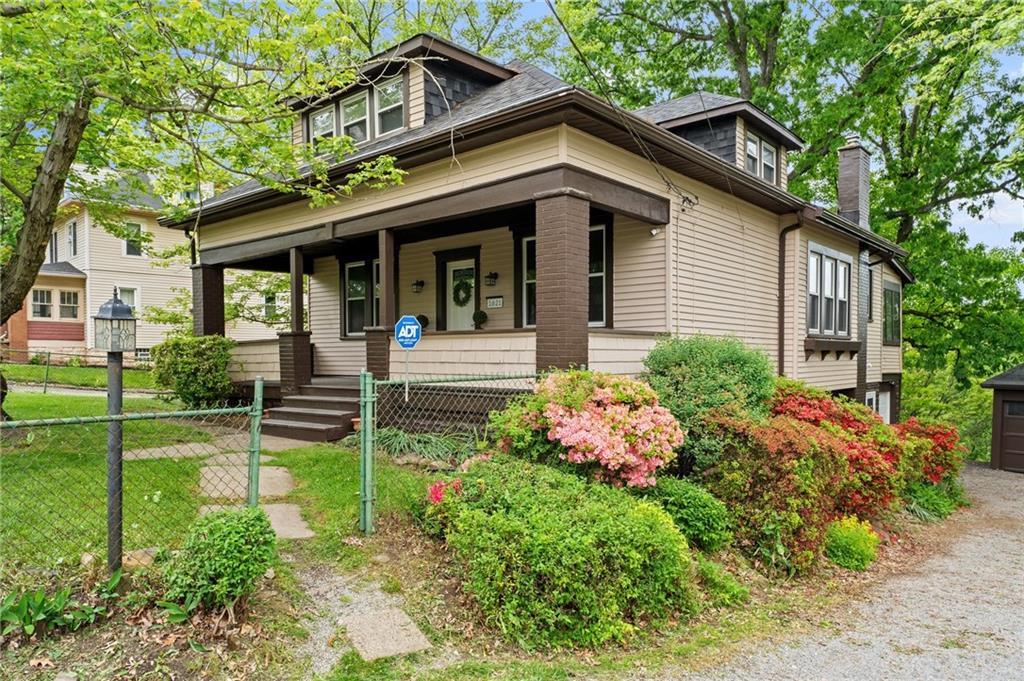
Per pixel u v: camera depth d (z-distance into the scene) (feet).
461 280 34.83
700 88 64.54
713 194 30.35
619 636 11.92
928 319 63.57
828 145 57.93
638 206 25.34
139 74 17.60
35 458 19.89
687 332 28.04
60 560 11.25
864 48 52.54
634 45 64.54
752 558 17.43
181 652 9.66
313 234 31.04
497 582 11.72
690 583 14.01
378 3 54.29
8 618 9.49
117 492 10.90
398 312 37.91
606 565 12.27
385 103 33.35
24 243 21.95
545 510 13.29
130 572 11.14
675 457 17.65
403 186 26.96
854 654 12.71
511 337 23.65
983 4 38.88
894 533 23.61
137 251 69.97
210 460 21.35
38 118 23.22
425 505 15.51
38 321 66.54
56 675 8.93
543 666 10.84
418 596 12.48
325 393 30.25
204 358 34.22
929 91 46.96
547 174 22.27
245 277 55.88
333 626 11.21
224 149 23.98
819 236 39.09
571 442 16.30
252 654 9.96
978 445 70.18
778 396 25.34
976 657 12.81
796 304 35.83
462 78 33.30
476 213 24.89
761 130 40.06
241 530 10.59
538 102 20.44
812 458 18.22
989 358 57.06
